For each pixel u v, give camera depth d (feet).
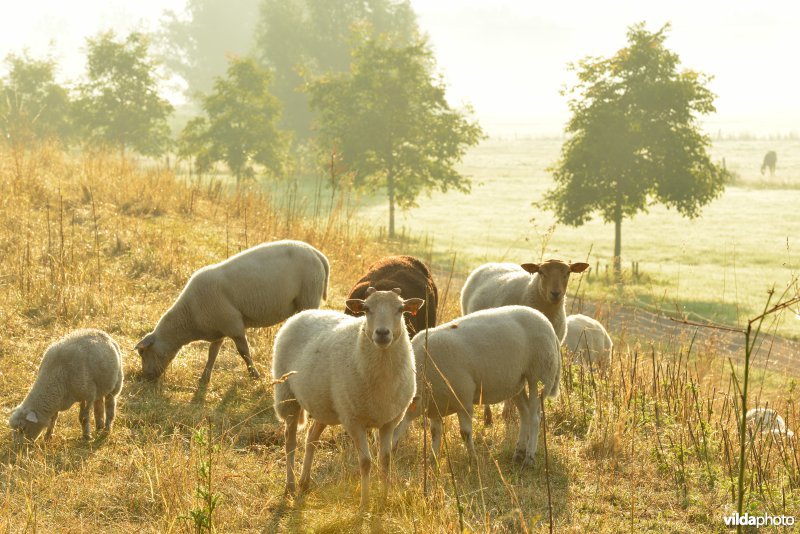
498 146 385.09
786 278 89.61
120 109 147.02
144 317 35.45
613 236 127.13
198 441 19.74
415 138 122.83
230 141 146.30
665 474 24.63
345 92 124.47
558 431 28.19
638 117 95.25
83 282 37.22
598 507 22.06
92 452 23.63
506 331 24.30
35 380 25.53
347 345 20.12
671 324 60.59
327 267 33.58
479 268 34.73
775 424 30.07
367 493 20.25
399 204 125.80
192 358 32.78
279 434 25.26
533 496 22.31
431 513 19.16
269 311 31.53
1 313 33.19
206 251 45.42
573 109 98.58
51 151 66.39
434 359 23.31
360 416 20.07
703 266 99.19
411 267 32.14
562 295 29.66
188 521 18.52
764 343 59.57
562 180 99.96
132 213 52.75
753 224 140.67
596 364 36.73
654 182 95.14
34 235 43.27
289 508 20.92
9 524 18.61
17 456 22.21
